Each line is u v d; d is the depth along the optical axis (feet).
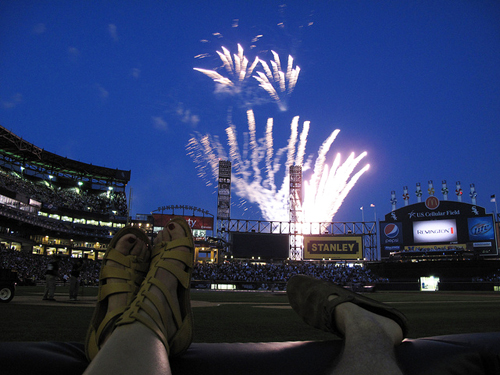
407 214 197.47
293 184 224.53
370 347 4.14
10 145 214.90
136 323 4.29
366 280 185.06
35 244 198.59
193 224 226.58
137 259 6.53
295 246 214.48
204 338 14.83
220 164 218.59
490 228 179.32
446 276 173.78
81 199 250.37
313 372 4.58
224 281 161.17
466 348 5.51
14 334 14.61
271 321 22.49
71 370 4.79
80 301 41.09
